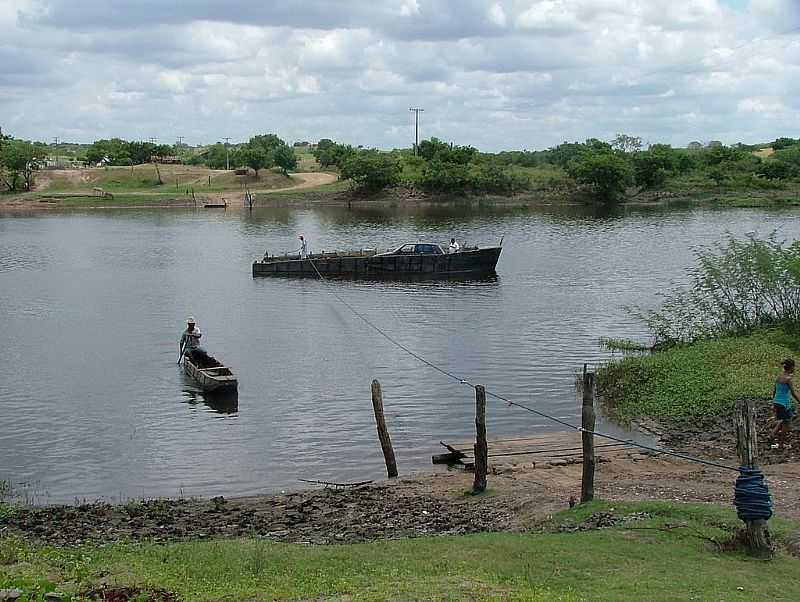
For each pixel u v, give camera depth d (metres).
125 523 18.08
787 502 16.92
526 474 20.97
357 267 62.84
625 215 115.12
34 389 31.23
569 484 19.83
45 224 107.44
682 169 152.50
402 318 45.53
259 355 36.88
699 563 12.98
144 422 27.27
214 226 103.25
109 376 33.16
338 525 17.66
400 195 143.00
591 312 45.91
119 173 162.25
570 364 34.12
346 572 13.16
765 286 32.44
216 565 13.55
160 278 61.97
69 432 26.27
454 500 19.22
